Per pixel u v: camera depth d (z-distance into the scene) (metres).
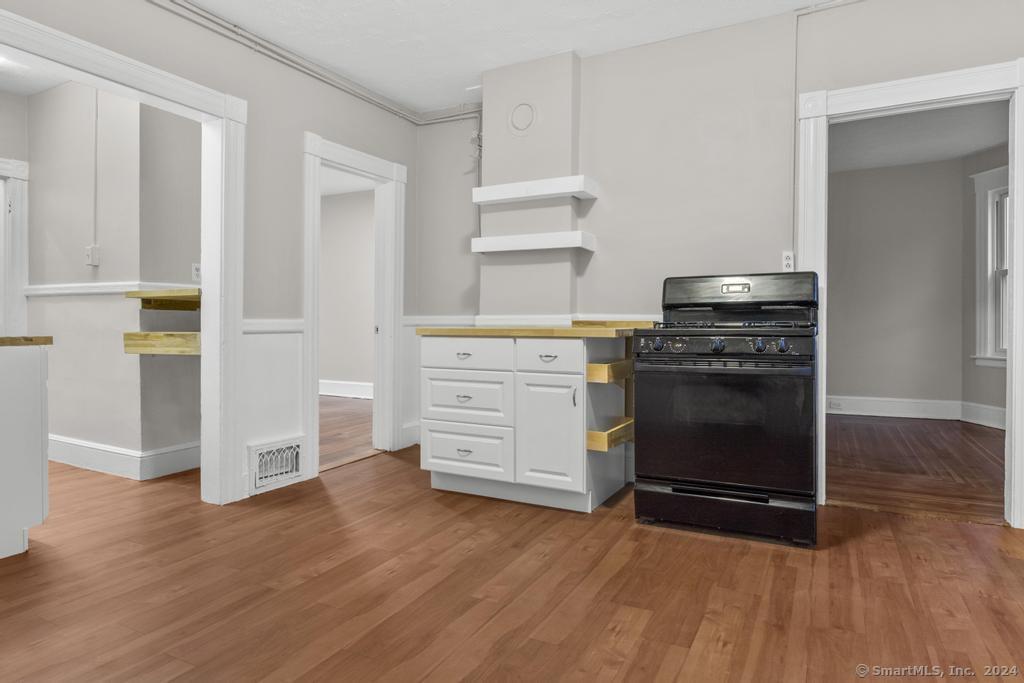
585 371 2.61
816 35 2.79
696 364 2.41
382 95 3.81
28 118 3.79
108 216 3.33
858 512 2.67
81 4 2.26
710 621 1.69
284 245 3.16
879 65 2.67
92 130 3.42
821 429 2.79
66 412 3.56
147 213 3.23
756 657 1.51
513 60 3.34
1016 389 2.44
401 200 4.00
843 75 2.74
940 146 4.96
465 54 3.26
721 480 2.38
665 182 3.12
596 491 2.77
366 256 6.88
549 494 2.78
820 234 2.76
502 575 2.00
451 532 2.42
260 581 1.95
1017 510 2.46
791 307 2.63
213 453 2.80
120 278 3.29
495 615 1.73
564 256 3.27
